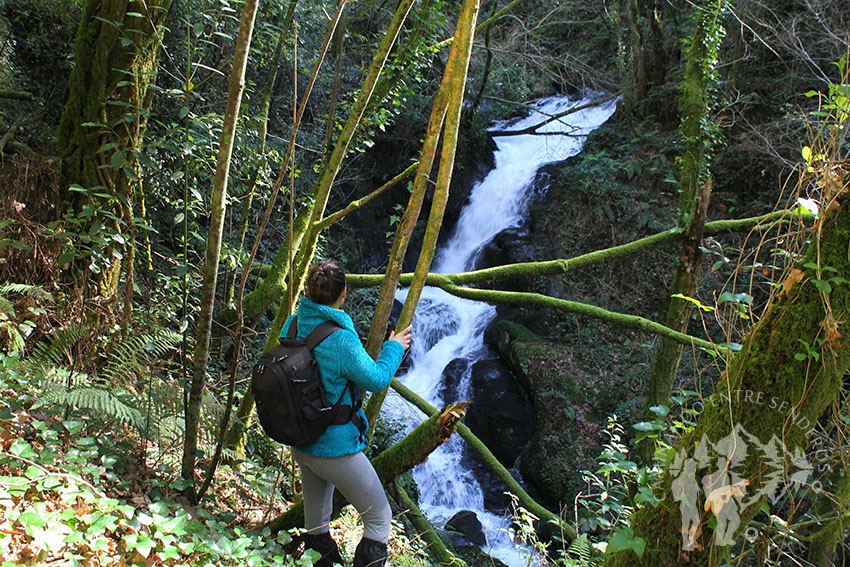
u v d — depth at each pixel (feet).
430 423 10.05
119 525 7.98
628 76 45.32
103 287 11.38
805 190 6.40
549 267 17.19
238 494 11.96
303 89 31.76
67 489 7.82
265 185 18.94
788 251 6.67
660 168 41.19
